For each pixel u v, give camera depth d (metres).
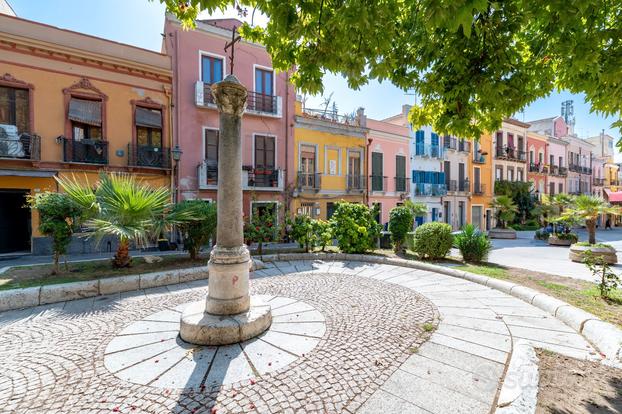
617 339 3.16
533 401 2.20
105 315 4.35
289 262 8.30
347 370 2.85
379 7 2.62
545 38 3.44
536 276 6.25
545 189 31.34
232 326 3.36
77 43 10.98
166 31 13.47
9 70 10.06
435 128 4.81
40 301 4.83
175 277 6.14
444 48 3.75
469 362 3.00
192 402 2.41
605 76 3.14
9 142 10.03
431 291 5.49
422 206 14.17
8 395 2.52
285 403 2.40
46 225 5.84
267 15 3.09
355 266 7.74
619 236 21.02
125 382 2.69
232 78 3.72
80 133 11.31
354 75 3.20
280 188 15.16
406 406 2.35
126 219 5.91
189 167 13.16
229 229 3.71
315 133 16.83
